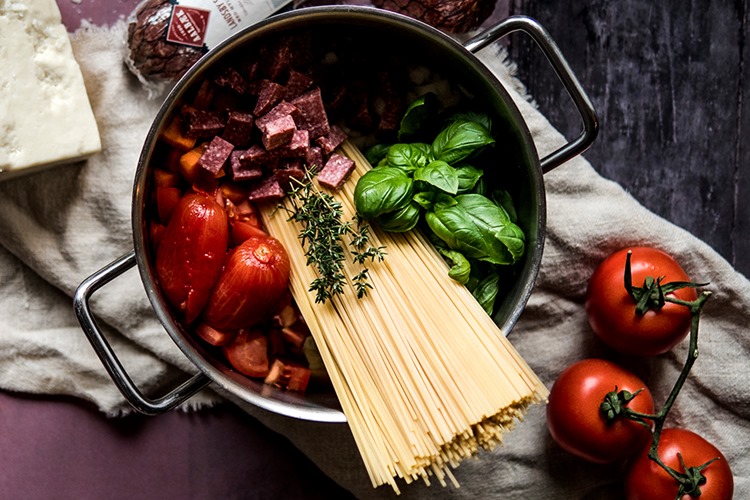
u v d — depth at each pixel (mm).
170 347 725
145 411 600
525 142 603
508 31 612
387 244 635
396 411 613
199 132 625
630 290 657
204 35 647
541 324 750
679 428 732
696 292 702
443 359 616
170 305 633
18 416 742
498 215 619
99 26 716
